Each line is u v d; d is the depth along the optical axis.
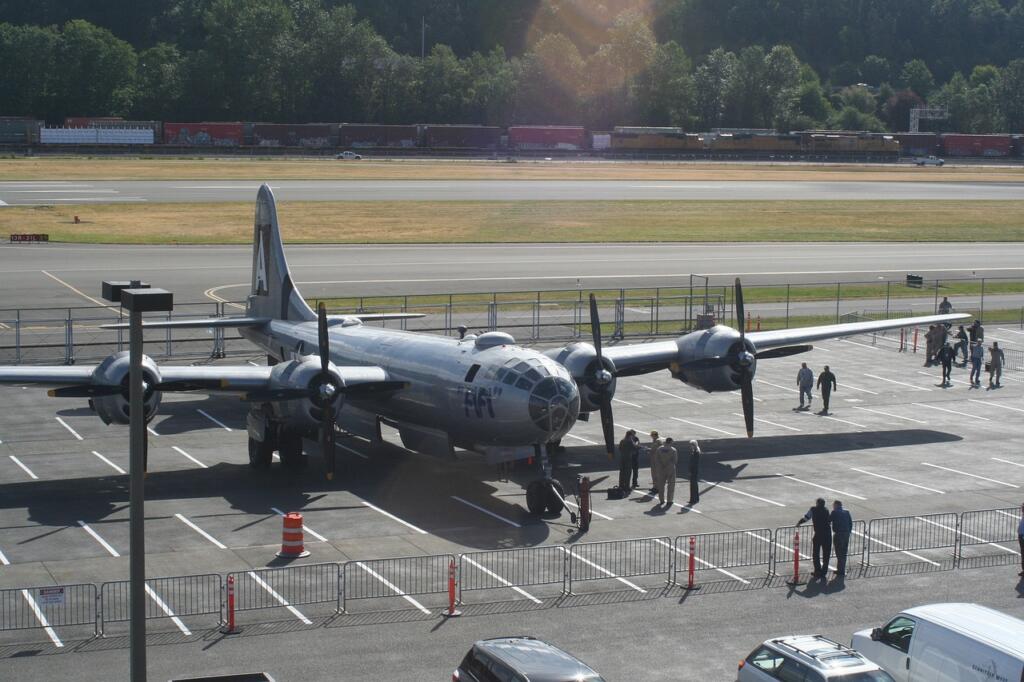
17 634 25.27
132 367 18.58
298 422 37.72
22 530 33.09
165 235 109.50
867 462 43.09
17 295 78.19
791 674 20.88
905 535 33.91
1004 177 199.88
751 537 33.50
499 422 35.75
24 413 49.78
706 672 24.02
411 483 39.25
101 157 197.25
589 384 40.59
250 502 36.47
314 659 24.23
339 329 46.94
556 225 126.00
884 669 22.31
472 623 26.47
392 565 30.38
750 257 107.00
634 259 103.44
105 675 23.17
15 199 130.62
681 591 28.92
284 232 113.88
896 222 136.50
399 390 39.16
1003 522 35.38
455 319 74.00
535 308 77.44
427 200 141.88
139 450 18.69
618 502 37.25
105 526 33.59
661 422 50.25
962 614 22.42
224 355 63.09
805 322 76.88
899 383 59.78
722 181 179.25
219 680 19.77
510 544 32.38
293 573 29.58
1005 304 85.94
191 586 28.50
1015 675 20.30
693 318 77.12
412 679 23.34
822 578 30.09
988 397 56.34
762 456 44.03
